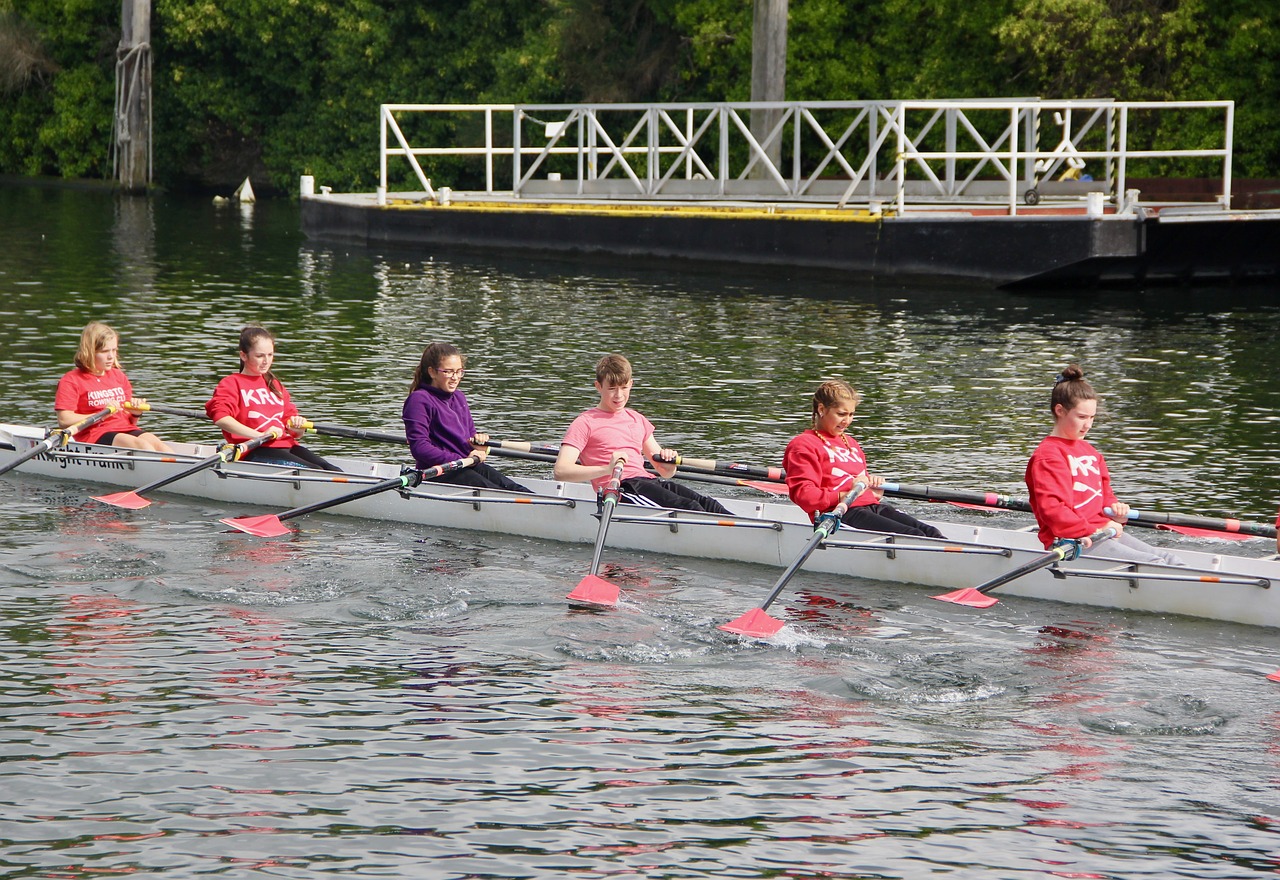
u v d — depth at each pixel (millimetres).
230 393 33469
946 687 22047
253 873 16375
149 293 66812
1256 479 33688
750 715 20875
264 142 141375
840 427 27953
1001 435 38406
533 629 24500
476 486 31609
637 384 45312
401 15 131375
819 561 28188
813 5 102312
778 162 87375
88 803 17875
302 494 32594
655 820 17656
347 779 18594
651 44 119625
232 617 24844
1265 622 24812
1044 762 19344
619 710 20969
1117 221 65188
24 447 36062
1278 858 16906
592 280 73250
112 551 28734
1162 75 91062
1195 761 19438
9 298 63812
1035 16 89312
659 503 29531
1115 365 48375
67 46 146625
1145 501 31875
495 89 126625
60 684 21578
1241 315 60125
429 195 93000
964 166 100812
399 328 56906
